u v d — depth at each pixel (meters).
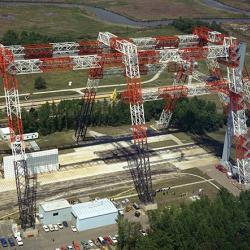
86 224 157.00
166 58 187.38
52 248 147.38
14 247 147.25
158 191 179.88
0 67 166.75
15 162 165.75
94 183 184.88
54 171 192.75
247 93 196.50
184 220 143.25
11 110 179.38
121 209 167.62
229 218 146.50
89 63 180.62
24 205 167.12
